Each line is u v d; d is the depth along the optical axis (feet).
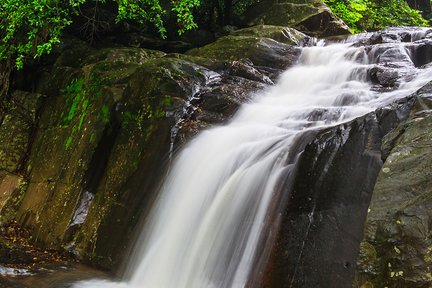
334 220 13.53
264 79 25.61
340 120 18.69
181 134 21.08
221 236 16.56
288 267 13.91
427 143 11.88
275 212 15.12
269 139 18.07
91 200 23.04
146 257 18.88
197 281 16.49
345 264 12.82
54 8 29.43
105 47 35.60
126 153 22.22
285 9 37.76
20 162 30.37
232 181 17.54
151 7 32.35
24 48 30.86
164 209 19.63
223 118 22.04
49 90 31.48
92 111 25.18
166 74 22.61
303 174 15.02
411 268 10.77
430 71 20.07
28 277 18.38
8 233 25.49
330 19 36.68
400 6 49.16
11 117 31.48
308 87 24.36
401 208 11.35
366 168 13.67
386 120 14.29
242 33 33.24
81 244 21.59
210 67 25.55
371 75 22.15
